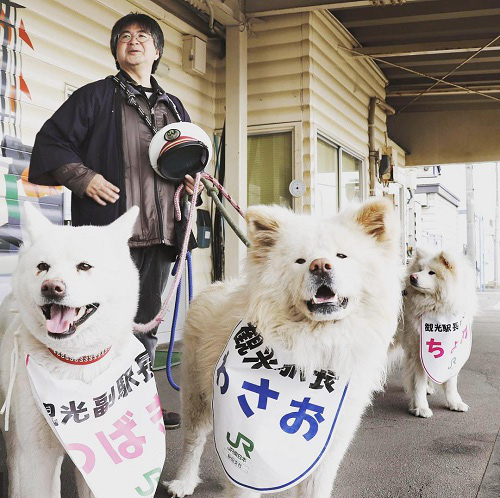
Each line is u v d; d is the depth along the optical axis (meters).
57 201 4.75
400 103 11.41
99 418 1.92
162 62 6.18
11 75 4.34
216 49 7.20
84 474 1.82
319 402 2.11
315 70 7.11
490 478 2.91
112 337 1.95
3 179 4.27
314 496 2.17
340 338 2.08
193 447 2.77
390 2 6.29
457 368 4.18
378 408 4.38
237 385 2.15
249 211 2.21
